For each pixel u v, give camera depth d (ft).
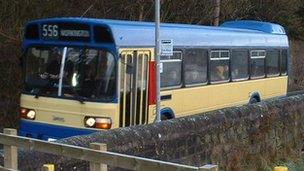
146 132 33.19
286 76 72.08
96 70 40.57
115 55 40.11
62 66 41.83
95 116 40.27
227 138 39.52
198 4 85.71
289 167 42.34
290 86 126.41
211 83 53.31
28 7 69.67
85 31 41.06
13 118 64.69
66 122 41.42
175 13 83.56
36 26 43.37
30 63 43.65
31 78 43.45
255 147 42.32
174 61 47.34
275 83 68.44
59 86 41.86
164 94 45.78
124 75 40.96
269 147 43.93
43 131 42.52
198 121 37.17
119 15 77.71
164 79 45.83
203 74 51.98
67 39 41.88
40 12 70.74
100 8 75.77
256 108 43.09
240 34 59.52
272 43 67.67
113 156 20.43
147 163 18.88
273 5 129.80
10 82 65.87
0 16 67.67
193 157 36.45
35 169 25.99
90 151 21.42
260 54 64.28
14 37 66.44
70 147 22.29
